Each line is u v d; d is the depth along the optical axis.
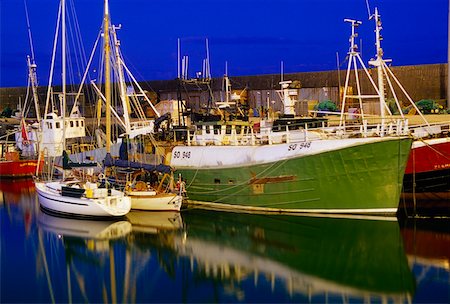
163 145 31.30
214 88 56.16
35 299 17.83
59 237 24.72
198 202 29.44
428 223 24.67
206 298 17.61
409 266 19.84
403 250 21.42
